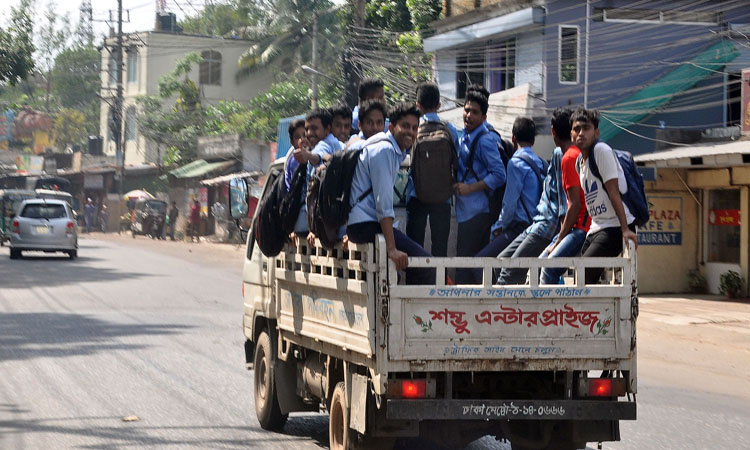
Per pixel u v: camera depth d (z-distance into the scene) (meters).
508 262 8.49
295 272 10.54
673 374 16.73
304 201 10.35
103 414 12.45
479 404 8.45
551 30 35.03
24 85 142.12
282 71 81.62
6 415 12.30
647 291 30.58
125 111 89.38
